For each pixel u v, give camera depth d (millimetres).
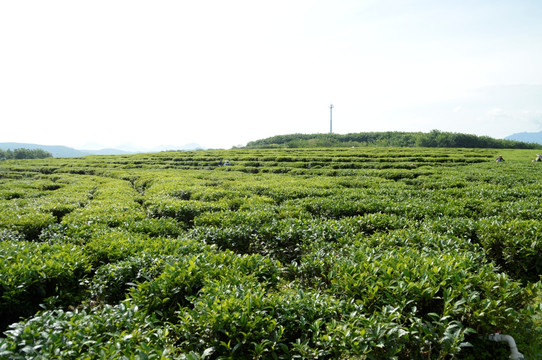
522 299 6547
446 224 10891
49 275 7871
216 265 7703
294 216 13867
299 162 44469
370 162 42562
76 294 8352
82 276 8828
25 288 7336
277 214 13688
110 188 23250
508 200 15984
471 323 5766
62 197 18875
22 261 8008
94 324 5266
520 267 8961
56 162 52219
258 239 11117
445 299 5707
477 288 6477
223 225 12148
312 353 4949
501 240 9289
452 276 6273
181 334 5672
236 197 18047
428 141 112375
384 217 11859
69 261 8500
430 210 13273
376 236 9625
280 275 9016
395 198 16703
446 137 111312
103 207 15492
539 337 6012
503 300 5984
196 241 10062
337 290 6816
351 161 45562
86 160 55062
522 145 112062
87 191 22719
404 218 11812
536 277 8953
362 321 5301
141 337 5102
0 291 7266
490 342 5973
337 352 5023
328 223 11172
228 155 55719
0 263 7711
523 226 9406
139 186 28328
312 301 6008
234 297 5668
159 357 4445
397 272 6496
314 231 10430
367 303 6113
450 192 18047
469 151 56656
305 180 24875
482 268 6848
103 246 9672
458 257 7219
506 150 58750
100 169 40969
